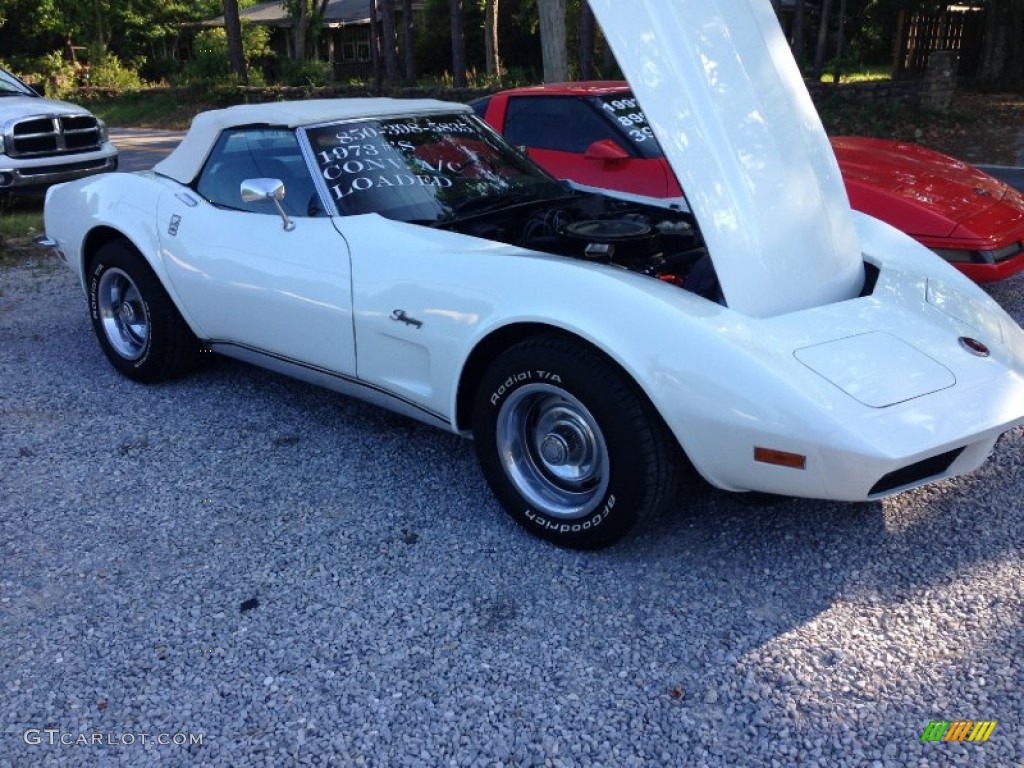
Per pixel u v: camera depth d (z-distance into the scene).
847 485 2.60
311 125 4.02
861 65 26.22
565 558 3.15
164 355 4.70
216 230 4.16
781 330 2.86
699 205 2.99
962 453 2.87
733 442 2.70
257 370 5.11
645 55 3.05
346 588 3.02
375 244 3.58
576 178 6.31
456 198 4.03
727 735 2.33
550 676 2.57
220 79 24.73
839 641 2.67
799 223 3.21
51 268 7.63
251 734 2.39
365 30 38.56
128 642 2.77
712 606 2.86
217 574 3.11
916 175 5.73
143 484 3.77
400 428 4.27
